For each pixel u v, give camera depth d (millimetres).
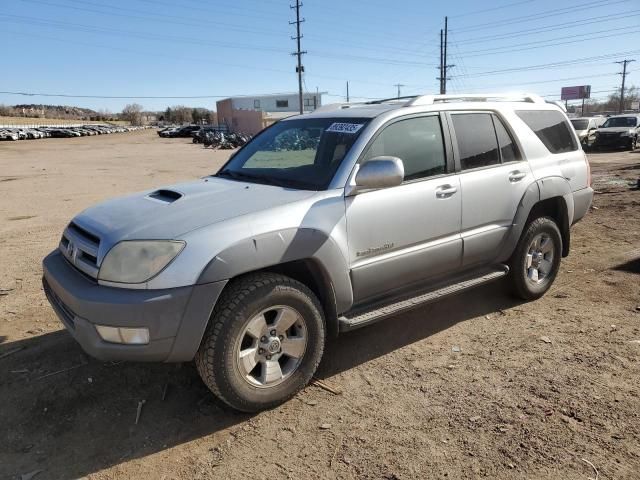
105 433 3141
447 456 2828
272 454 2912
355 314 3672
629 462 2725
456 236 4191
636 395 3320
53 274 3369
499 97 4938
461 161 4262
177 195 3656
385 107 4145
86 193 14055
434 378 3643
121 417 3293
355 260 3594
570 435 2953
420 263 3965
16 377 3762
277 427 3152
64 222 9664
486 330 4379
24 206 11797
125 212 3432
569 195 5098
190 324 2928
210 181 4172
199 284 2918
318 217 3377
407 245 3877
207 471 2795
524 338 4195
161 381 3682
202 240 2988
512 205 4559
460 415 3189
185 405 3408
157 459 2906
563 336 4199
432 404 3322
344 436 3041
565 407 3217
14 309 5062
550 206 5176
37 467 2859
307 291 3340
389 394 3463
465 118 4375
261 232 3133
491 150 4527
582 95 86125
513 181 4582
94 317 2910
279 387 3293
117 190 14727
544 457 2785
